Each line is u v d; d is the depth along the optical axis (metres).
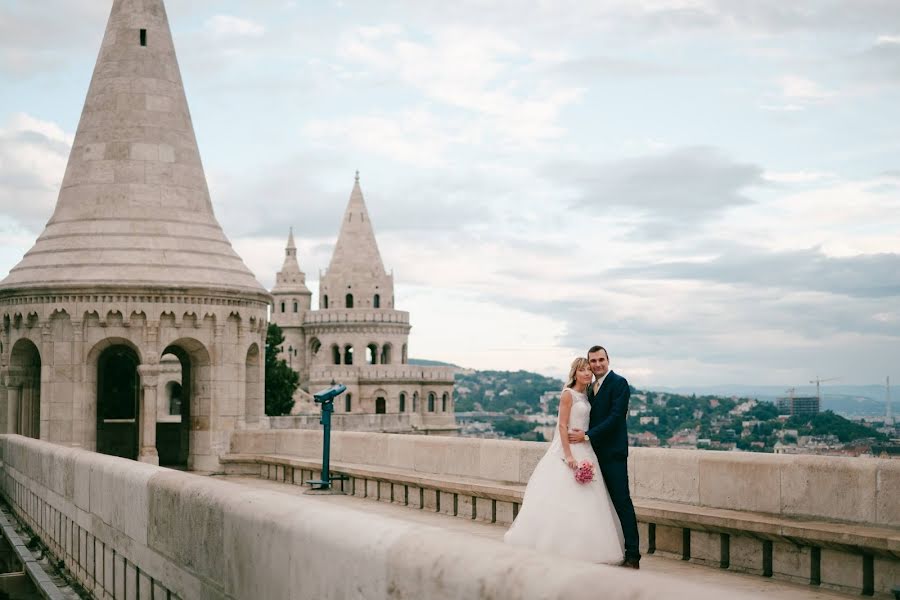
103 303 36.00
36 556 19.70
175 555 11.27
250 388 39.53
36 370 38.59
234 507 9.47
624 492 12.17
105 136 38.53
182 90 40.09
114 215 37.78
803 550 12.09
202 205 39.69
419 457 22.89
